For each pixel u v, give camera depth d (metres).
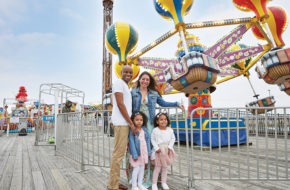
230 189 2.86
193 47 7.69
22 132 13.04
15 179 3.46
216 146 6.82
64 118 5.68
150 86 3.21
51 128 10.47
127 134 2.79
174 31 6.46
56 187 3.04
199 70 5.38
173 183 3.14
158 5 6.63
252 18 6.37
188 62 5.39
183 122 7.55
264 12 6.37
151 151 2.96
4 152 6.45
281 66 5.67
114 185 2.68
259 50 6.93
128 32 8.42
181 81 5.71
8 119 12.81
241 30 6.43
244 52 7.23
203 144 6.71
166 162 2.84
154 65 8.41
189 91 6.22
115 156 2.73
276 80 6.09
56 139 6.07
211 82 5.69
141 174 2.83
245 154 5.61
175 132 7.83
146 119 2.96
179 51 8.09
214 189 2.86
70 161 5.00
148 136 2.95
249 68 9.05
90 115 4.21
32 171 4.00
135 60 8.66
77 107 12.80
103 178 3.49
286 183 3.12
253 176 3.49
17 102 15.76
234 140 7.26
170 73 6.02
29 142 9.32
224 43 6.66
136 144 2.81
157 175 2.88
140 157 2.80
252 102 9.58
